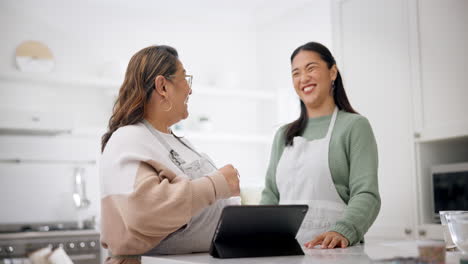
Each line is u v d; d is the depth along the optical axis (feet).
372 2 11.48
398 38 10.89
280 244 4.24
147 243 4.27
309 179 6.70
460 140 10.21
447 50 9.91
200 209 4.33
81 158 15.25
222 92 16.69
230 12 17.57
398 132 10.80
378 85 11.28
